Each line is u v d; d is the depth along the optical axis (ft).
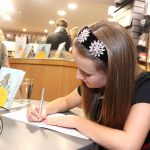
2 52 6.64
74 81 6.21
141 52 8.23
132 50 2.97
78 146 2.43
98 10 18.28
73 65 6.14
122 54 2.87
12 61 6.72
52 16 21.84
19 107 3.94
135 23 8.93
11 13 21.67
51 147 2.32
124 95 2.95
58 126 3.06
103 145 2.72
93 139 2.74
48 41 7.72
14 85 3.84
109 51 2.83
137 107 2.90
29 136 2.59
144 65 8.07
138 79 3.10
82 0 16.02
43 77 6.28
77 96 4.09
